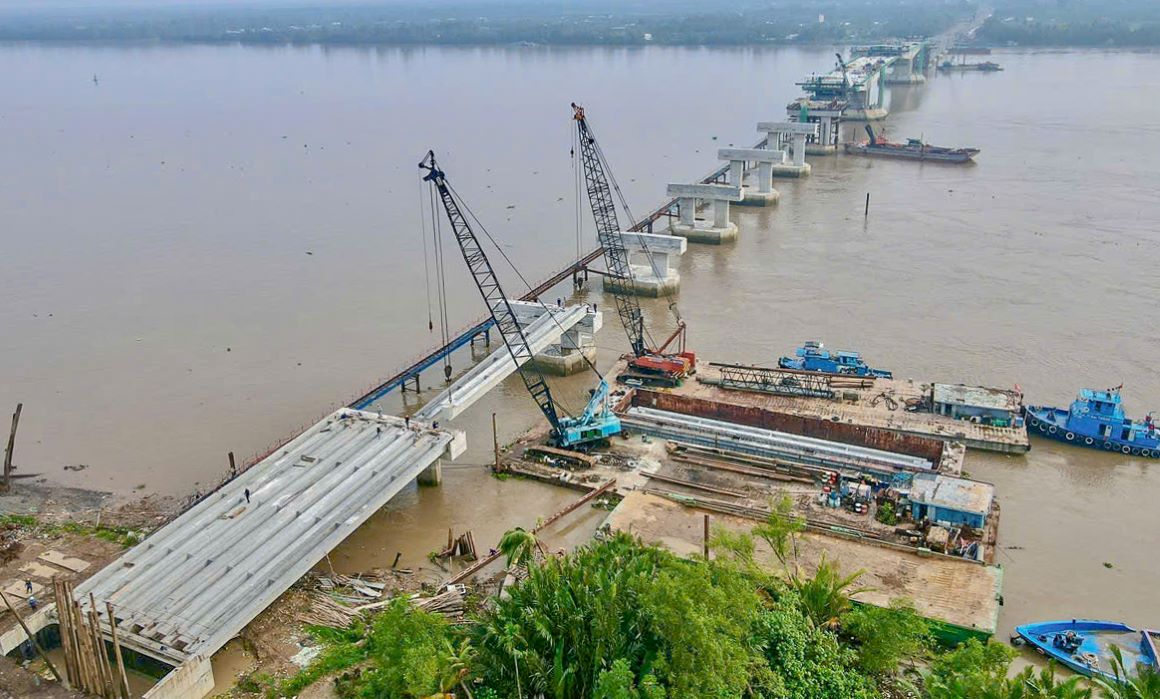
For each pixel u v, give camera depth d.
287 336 118.94
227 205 187.12
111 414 98.12
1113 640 60.31
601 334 120.19
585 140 119.38
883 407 92.50
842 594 59.41
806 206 185.88
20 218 178.12
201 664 55.38
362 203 187.62
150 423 95.94
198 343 116.88
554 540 73.12
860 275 139.38
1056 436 87.75
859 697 49.97
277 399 101.19
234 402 100.56
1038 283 132.00
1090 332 113.62
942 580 64.06
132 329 121.56
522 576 64.38
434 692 48.19
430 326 114.94
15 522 76.50
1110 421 84.94
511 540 61.00
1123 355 106.75
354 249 156.88
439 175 84.94
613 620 48.84
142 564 63.84
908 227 165.00
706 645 45.53
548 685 47.62
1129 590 66.69
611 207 125.25
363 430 82.81
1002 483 81.19
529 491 81.12
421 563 71.19
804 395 95.19
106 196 196.38
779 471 80.94
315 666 58.03
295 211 181.75
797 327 119.06
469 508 78.75
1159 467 83.38
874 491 76.12
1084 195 180.88
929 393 95.06
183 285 138.88
